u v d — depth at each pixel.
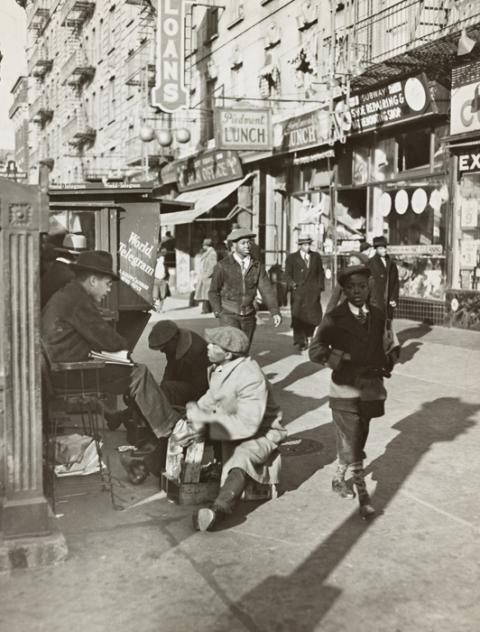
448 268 14.66
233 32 23.95
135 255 7.95
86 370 5.11
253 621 3.35
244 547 4.21
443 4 14.55
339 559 4.04
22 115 59.47
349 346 4.75
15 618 3.38
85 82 42.38
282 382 9.43
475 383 9.09
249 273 8.49
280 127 20.19
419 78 14.35
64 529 4.49
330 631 3.26
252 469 4.75
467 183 14.30
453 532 4.43
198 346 6.08
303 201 20.44
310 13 19.17
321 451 6.25
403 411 7.64
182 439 5.01
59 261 5.87
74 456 5.39
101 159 39.12
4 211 3.85
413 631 3.26
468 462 5.87
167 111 23.88
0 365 4.16
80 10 40.62
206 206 23.09
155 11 29.75
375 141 17.12
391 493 5.15
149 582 3.75
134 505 4.94
